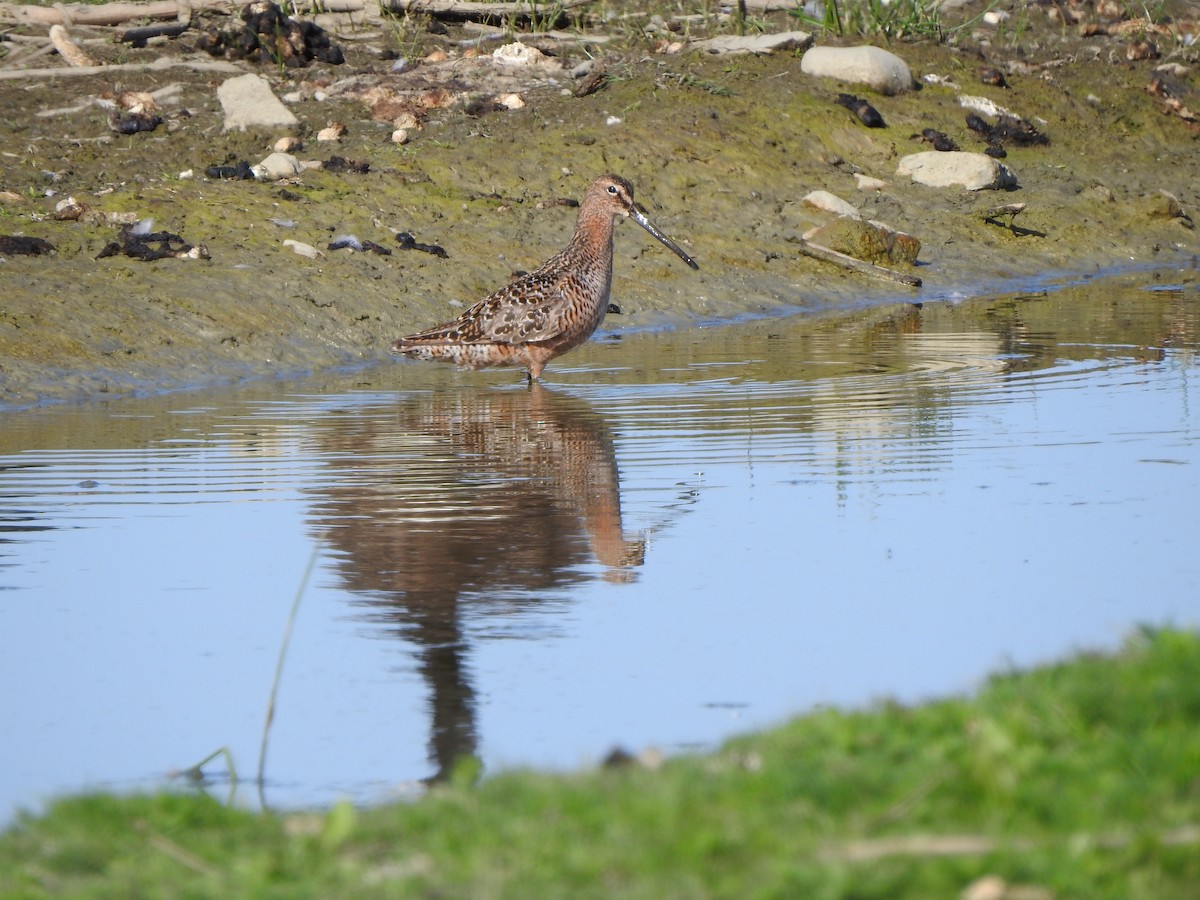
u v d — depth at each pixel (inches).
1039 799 240.7
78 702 362.3
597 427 597.6
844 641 385.7
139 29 1066.7
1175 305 855.1
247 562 451.2
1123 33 1307.8
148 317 703.1
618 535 468.8
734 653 380.5
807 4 1238.9
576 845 240.2
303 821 276.2
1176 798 239.3
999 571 434.6
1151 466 534.3
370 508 497.4
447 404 639.1
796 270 885.8
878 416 609.9
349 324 738.8
